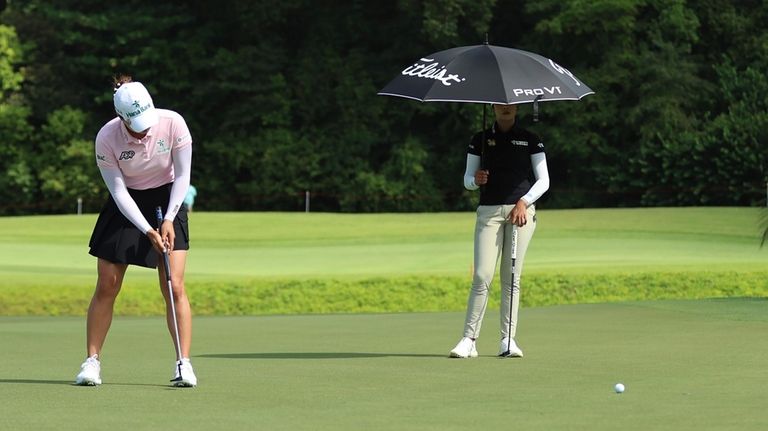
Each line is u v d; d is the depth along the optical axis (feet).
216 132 536.42
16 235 274.98
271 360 91.86
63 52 528.22
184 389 74.33
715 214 307.17
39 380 79.00
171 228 75.77
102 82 538.47
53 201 507.30
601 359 90.53
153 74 533.96
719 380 77.66
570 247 240.53
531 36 523.70
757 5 535.60
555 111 503.20
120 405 67.10
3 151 506.07
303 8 542.16
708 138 467.93
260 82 525.75
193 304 148.56
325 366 87.56
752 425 59.21
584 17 499.10
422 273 166.50
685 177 473.26
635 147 502.79
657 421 60.75
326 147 522.06
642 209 330.13
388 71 531.50
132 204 75.97
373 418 62.34
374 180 508.94
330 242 260.83
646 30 524.11
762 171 451.53
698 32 533.55
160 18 534.37
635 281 160.66
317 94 528.22
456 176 520.01
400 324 126.62
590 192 512.63
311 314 144.36
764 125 459.73
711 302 145.59
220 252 241.96
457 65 89.40
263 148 520.01
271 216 333.01
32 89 516.73
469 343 93.76
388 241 262.26
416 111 529.86
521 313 134.51
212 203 527.40
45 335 113.09
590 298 157.28
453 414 63.52
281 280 155.02
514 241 93.61
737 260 206.90
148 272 191.83
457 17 516.32
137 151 75.61
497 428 58.90
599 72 508.94
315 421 61.31
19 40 525.75
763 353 93.71
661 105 495.00
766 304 142.31
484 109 94.02
